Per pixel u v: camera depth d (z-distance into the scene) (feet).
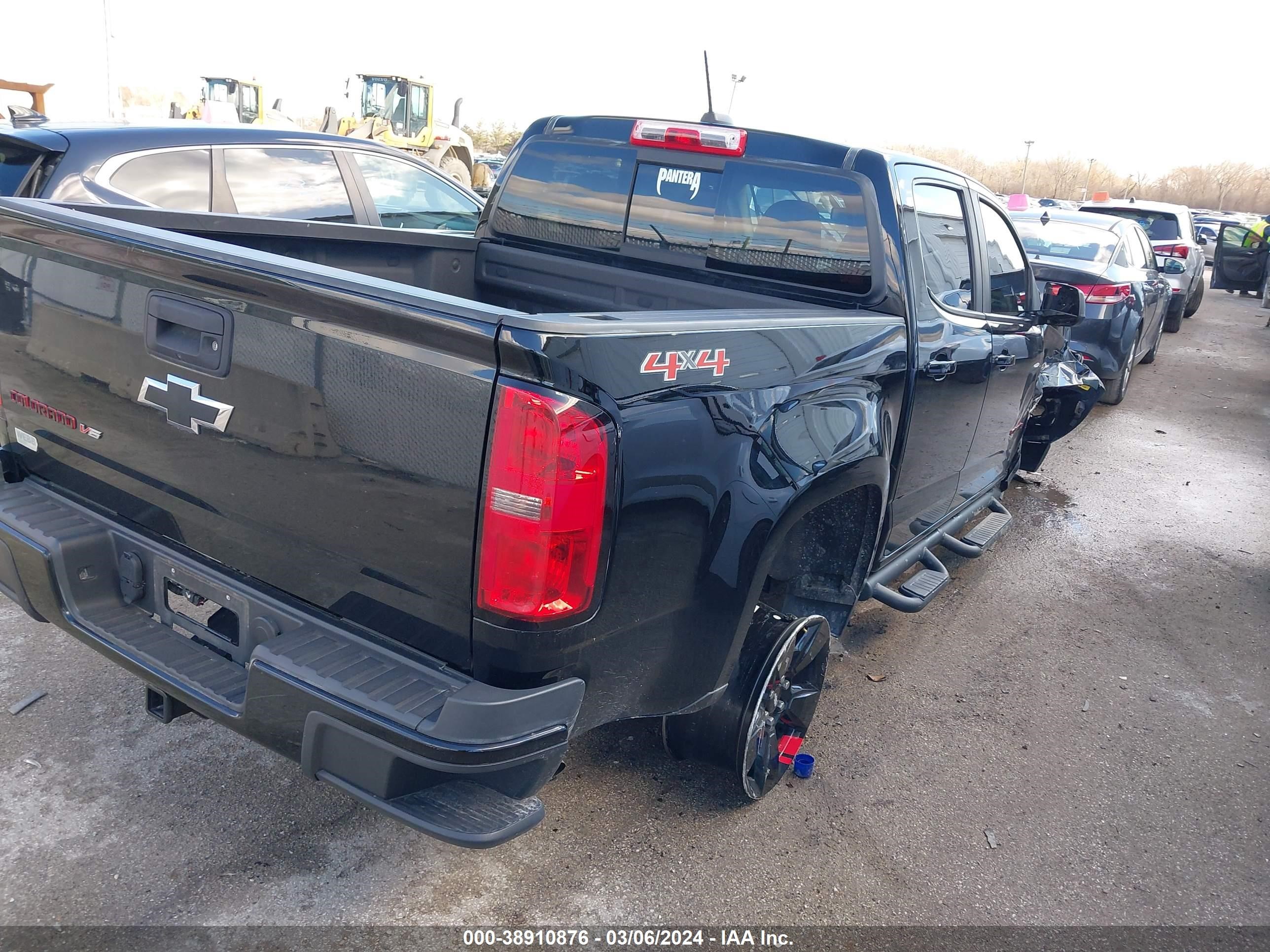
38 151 16.60
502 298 13.21
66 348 8.50
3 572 8.79
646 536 7.08
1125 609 16.92
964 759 11.87
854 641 14.83
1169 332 49.65
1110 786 11.59
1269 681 14.66
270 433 7.25
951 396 12.21
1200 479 24.90
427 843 9.39
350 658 7.02
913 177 11.07
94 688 11.30
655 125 11.46
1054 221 31.27
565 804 10.19
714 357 7.45
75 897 8.27
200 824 9.32
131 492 8.50
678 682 8.17
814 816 10.44
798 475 8.56
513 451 6.18
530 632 6.54
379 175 21.36
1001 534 16.14
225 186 18.42
